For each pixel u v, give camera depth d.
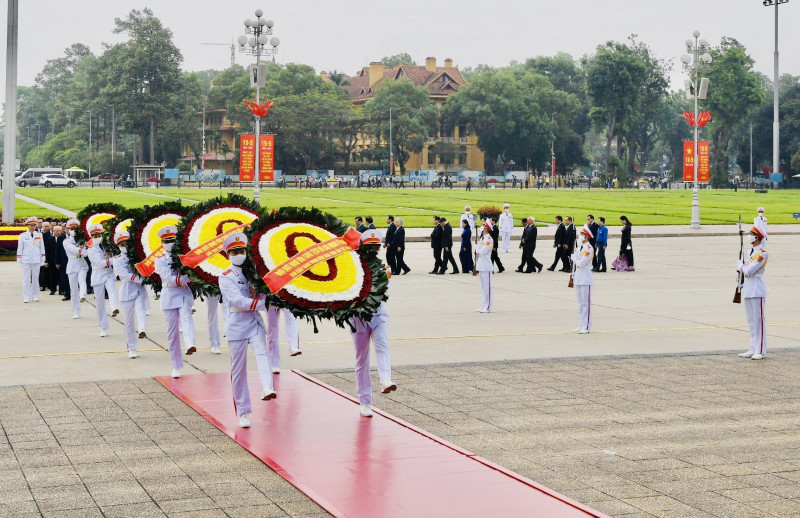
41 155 152.75
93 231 16.36
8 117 36.19
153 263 13.13
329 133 120.88
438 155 133.25
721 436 9.75
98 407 10.98
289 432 9.86
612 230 49.62
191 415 10.66
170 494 7.83
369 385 10.62
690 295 23.48
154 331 17.23
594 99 131.12
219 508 7.48
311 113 116.50
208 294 12.59
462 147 135.12
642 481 8.20
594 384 12.43
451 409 10.96
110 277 16.56
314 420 10.38
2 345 15.56
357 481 8.16
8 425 10.10
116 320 18.72
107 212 19.23
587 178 141.25
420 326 18.03
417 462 8.74
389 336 16.72
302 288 10.00
